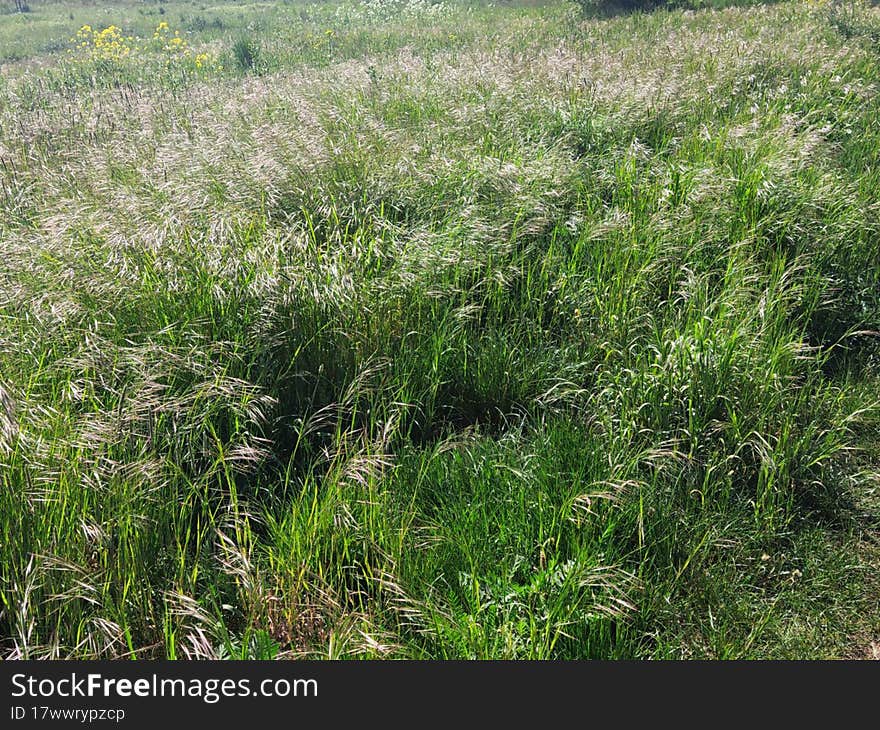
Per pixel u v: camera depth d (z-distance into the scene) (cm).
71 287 467
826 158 799
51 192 714
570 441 413
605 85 1030
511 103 981
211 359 427
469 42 1792
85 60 2000
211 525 371
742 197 651
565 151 800
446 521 366
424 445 452
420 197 661
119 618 311
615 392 447
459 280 548
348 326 471
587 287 559
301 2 3991
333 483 352
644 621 336
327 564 347
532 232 606
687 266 591
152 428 359
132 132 998
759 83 1116
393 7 2695
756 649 331
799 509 405
